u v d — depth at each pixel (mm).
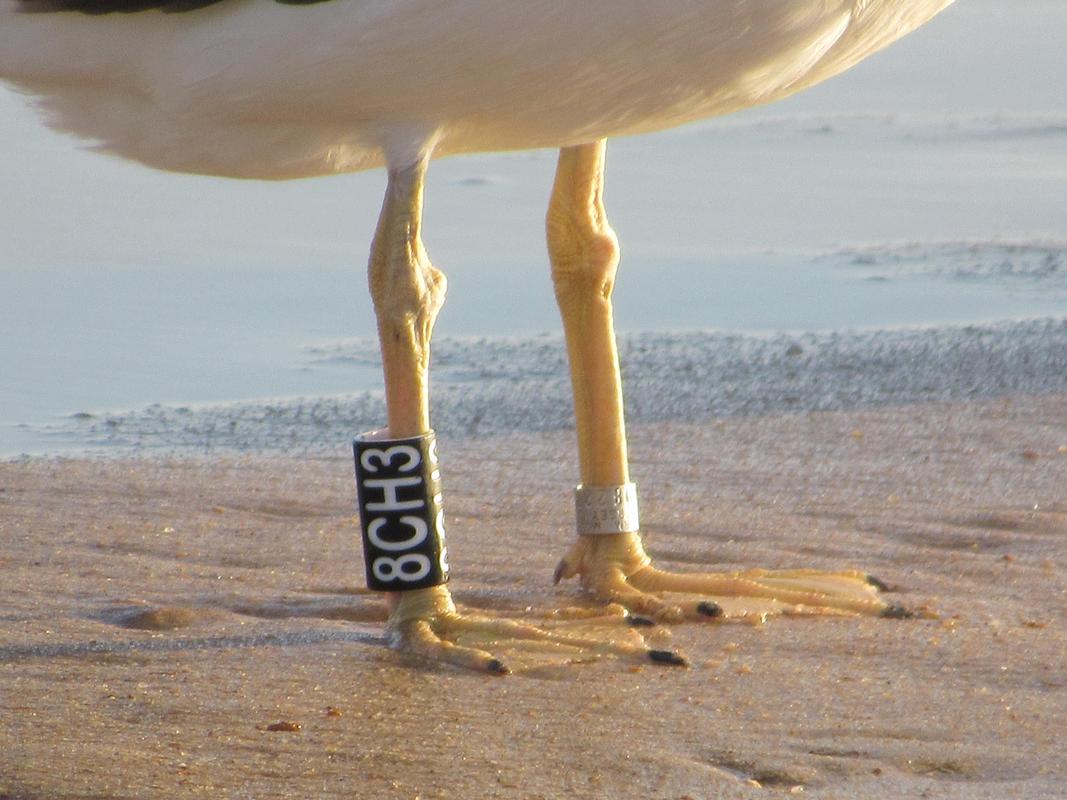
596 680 5531
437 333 11477
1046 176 15695
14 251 13508
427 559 5855
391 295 5691
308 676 5555
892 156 16641
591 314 6500
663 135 17688
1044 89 19531
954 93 19531
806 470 8375
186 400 10094
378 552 5852
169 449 9102
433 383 10336
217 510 7871
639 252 13414
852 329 11234
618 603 6344
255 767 4801
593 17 5059
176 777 4727
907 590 6574
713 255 13305
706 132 17875
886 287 12289
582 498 6543
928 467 8383
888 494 7961
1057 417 9250
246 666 5648
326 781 4707
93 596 6559
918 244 13484
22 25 5426
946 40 22578
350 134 5539
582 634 5941
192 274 12906
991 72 20609
